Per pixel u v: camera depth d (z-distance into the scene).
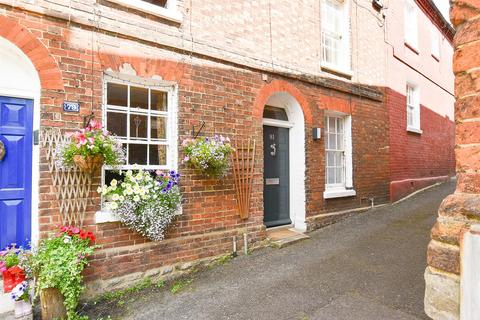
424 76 11.45
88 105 4.21
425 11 11.71
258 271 4.84
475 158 1.29
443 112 12.96
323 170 7.27
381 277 4.30
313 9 7.26
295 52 6.77
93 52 4.27
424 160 11.05
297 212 6.95
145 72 4.67
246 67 5.86
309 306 3.67
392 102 9.35
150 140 4.93
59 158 3.89
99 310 3.87
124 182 4.40
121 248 4.40
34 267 3.54
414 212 7.73
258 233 5.88
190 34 5.13
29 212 3.99
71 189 4.04
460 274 1.26
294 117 7.05
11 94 3.92
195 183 5.12
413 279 4.16
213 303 3.91
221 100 5.48
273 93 6.32
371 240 5.91
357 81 8.27
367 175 8.40
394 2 9.80
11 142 3.93
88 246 4.06
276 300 3.87
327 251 5.50
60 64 4.04
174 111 5.02
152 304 3.98
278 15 6.46
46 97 3.94
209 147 4.78
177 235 4.93
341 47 8.17
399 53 9.89
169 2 5.09
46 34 3.96
